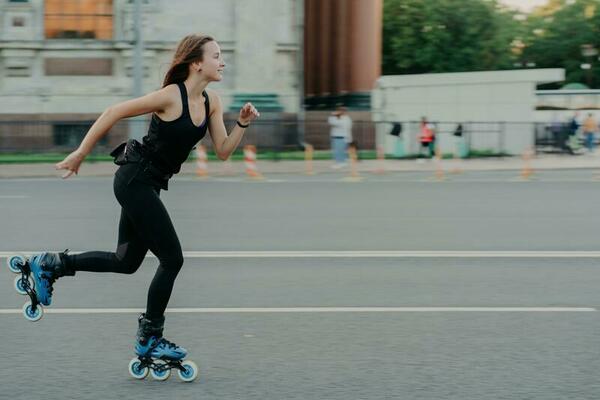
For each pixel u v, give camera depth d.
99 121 6.79
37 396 6.82
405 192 26.05
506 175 34.50
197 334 8.83
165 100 6.89
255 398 6.79
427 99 46.06
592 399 6.80
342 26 57.16
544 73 45.22
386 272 12.39
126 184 7.04
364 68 53.94
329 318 9.56
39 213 19.69
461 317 9.64
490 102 45.97
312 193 25.47
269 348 8.30
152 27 45.34
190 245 14.90
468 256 13.88
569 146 47.00
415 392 6.95
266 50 46.00
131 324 9.23
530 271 12.54
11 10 44.59
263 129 43.44
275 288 11.20
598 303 10.39
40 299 7.36
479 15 94.88
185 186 28.05
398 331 8.99
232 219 18.72
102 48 45.12
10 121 39.88
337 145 37.44
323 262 13.22
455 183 30.05
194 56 6.93
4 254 13.74
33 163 38.56
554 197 24.61
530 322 9.41
